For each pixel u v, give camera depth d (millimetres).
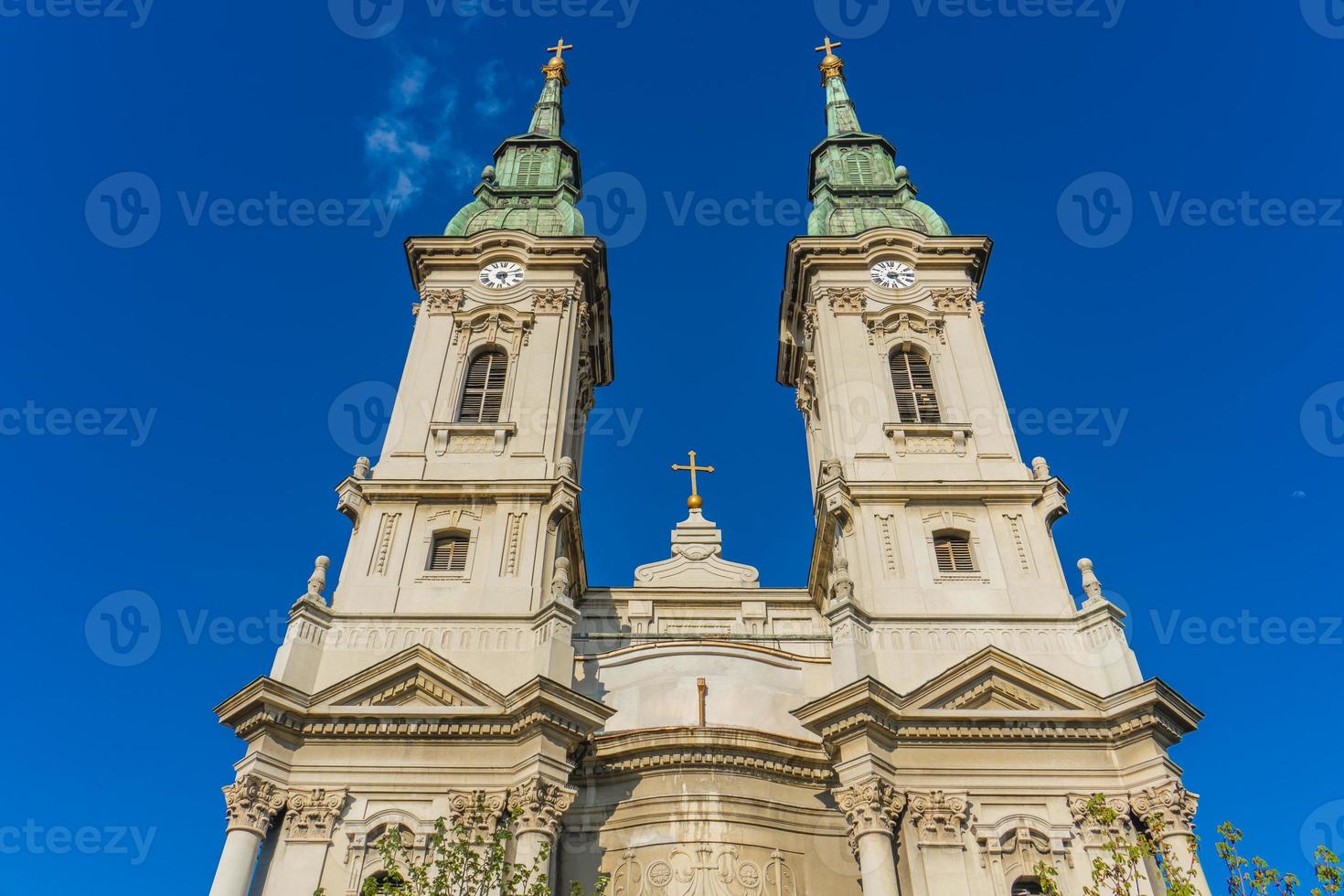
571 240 46406
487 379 42281
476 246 46500
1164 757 30453
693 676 34188
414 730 31078
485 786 30422
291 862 29000
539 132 56750
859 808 29656
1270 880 22500
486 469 38750
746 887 29703
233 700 31109
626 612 40188
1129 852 25109
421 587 35281
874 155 53781
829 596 36469
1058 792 30625
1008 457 39406
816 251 46594
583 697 31141
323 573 35188
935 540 37219
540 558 35875
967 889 28922
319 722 31172
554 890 29328
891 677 33156
